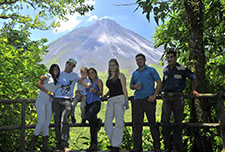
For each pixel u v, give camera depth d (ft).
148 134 17.75
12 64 17.80
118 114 12.84
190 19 15.96
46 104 13.34
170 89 13.17
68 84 13.76
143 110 13.46
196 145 14.89
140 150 13.61
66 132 13.42
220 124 13.26
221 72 16.90
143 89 13.24
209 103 15.83
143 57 13.55
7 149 15.30
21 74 18.03
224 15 18.21
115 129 12.79
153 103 13.17
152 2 13.64
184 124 13.73
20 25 26.91
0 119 15.78
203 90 15.28
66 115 13.50
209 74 17.71
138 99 13.41
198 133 14.75
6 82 16.55
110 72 13.47
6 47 19.04
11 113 16.37
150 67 13.39
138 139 13.38
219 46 18.31
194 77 13.29
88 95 13.94
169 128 13.17
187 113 16.90
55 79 13.50
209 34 18.61
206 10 18.30
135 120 13.51
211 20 17.98
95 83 13.88
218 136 15.79
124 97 12.96
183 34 17.19
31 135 16.97
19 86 17.58
